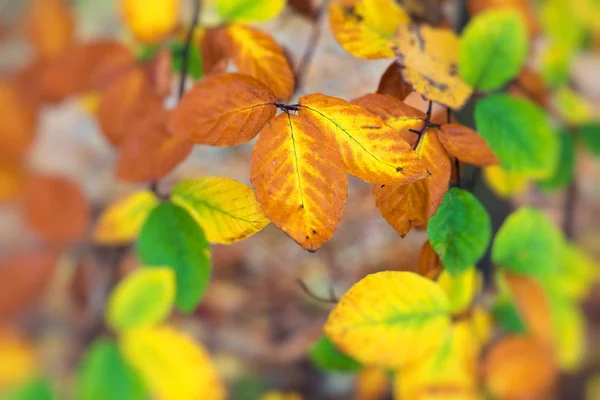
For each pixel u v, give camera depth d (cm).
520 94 55
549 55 63
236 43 48
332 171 41
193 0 50
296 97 48
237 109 43
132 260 55
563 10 64
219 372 62
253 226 45
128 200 52
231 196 44
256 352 64
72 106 60
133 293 54
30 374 54
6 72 55
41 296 55
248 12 48
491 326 53
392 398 59
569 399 59
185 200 45
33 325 55
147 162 47
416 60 46
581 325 62
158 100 51
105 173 57
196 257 46
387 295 46
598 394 60
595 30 66
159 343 55
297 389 63
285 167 41
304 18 53
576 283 64
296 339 64
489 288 52
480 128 48
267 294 65
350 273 59
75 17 55
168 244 46
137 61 52
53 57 54
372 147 41
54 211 56
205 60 50
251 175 41
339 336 46
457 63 47
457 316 49
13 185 56
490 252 52
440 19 51
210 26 49
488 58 47
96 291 55
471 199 43
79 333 55
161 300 54
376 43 46
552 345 57
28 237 56
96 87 52
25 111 55
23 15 55
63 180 56
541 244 53
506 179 52
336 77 52
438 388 48
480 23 47
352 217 62
